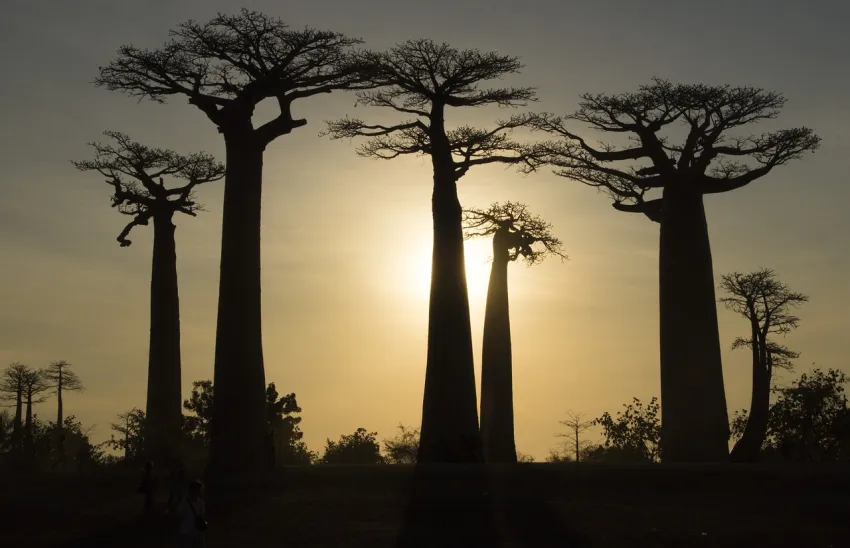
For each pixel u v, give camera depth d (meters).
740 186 41.34
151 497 26.08
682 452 39.72
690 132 42.00
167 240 47.03
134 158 48.06
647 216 44.31
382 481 29.62
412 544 22.70
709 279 41.19
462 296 37.00
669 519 24.75
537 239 46.62
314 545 22.58
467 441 34.84
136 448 45.06
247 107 35.91
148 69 36.53
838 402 47.12
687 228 41.31
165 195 47.69
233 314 34.03
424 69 37.97
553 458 65.31
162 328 45.94
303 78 36.94
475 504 26.52
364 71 37.53
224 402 33.31
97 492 29.27
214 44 35.91
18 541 23.27
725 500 26.91
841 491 27.81
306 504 26.83
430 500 27.05
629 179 42.91
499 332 45.94
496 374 45.50
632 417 52.75
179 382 45.97
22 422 71.62
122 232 47.09
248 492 28.70
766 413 44.59
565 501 26.88
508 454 44.66
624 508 25.97
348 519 25.17
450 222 37.75
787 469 30.33
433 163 38.72
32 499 27.98
